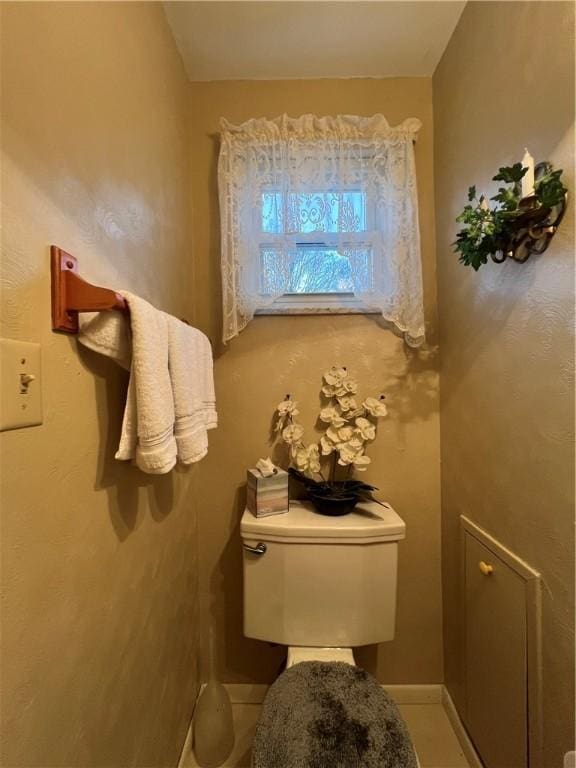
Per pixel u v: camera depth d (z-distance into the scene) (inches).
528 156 29.1
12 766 17.0
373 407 50.5
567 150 27.3
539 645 31.8
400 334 52.5
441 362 51.8
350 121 48.8
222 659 53.8
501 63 35.8
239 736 48.7
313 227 48.6
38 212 19.3
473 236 33.4
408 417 52.9
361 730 31.8
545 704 31.3
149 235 36.3
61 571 20.9
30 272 18.6
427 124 52.4
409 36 46.4
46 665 19.5
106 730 25.9
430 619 53.3
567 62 27.0
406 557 53.4
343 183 48.6
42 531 19.4
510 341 35.4
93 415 24.6
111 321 24.0
